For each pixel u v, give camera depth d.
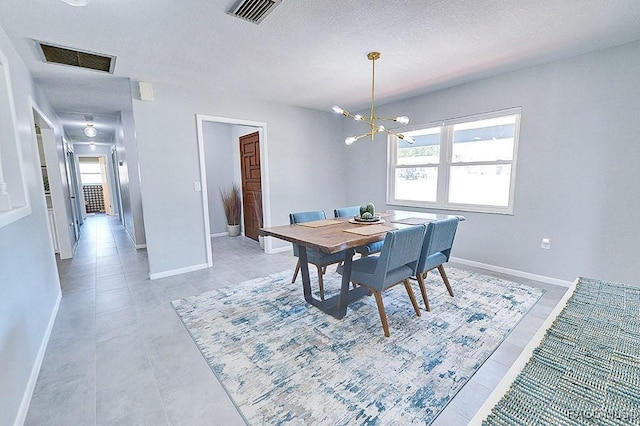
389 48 2.59
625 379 0.67
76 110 4.68
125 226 6.89
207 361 1.97
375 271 2.22
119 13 1.95
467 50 2.67
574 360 0.74
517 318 2.45
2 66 2.05
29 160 2.42
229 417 1.52
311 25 2.17
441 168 4.09
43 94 3.72
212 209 6.23
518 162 3.32
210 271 3.85
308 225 2.88
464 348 2.06
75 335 2.31
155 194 3.52
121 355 2.05
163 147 3.52
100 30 2.17
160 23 2.09
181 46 2.47
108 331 2.36
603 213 2.82
